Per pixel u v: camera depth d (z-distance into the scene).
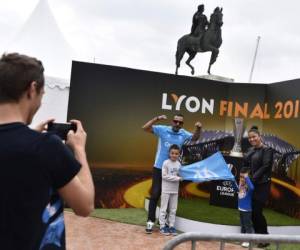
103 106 7.74
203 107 8.53
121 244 5.29
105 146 7.76
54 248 1.59
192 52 9.11
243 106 8.57
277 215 7.48
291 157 7.53
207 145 8.53
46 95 7.91
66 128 1.73
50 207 1.60
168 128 6.42
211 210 7.11
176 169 6.07
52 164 1.33
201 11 9.03
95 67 7.68
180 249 5.04
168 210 6.11
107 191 7.77
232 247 5.31
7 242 1.27
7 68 1.37
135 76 7.98
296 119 7.47
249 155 5.44
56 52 10.03
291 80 7.65
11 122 1.36
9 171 1.28
